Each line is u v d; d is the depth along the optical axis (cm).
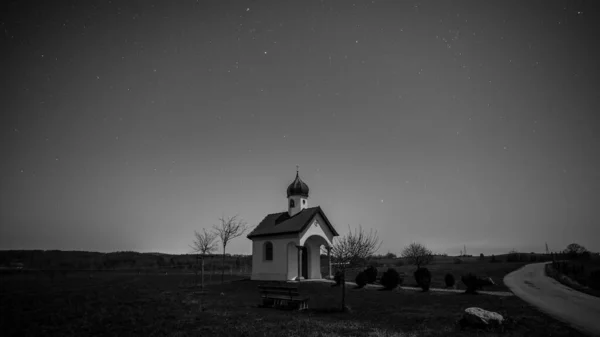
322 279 3800
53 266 6425
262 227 4144
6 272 4525
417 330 1416
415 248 5125
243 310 1917
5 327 1406
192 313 1784
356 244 2188
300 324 1509
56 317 1605
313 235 3750
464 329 1420
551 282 3425
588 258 7044
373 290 2959
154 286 3288
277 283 3391
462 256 10556
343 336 1311
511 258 7725
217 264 7612
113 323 1513
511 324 1470
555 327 1460
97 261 7481
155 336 1297
